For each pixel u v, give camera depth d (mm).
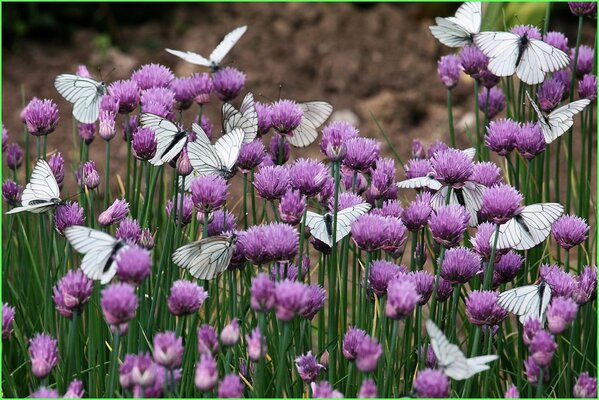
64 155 6621
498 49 3766
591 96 3943
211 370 2516
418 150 3965
